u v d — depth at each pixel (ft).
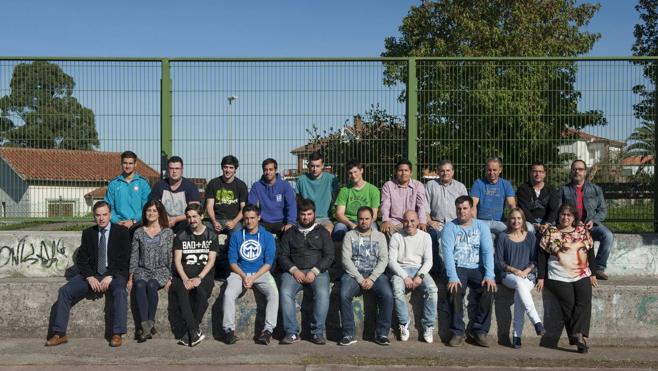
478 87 27.35
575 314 22.09
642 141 27.43
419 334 23.38
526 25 72.54
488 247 23.03
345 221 25.41
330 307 23.71
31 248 26.27
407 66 27.30
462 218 23.21
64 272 26.27
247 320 23.38
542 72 27.37
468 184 27.50
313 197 26.50
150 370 19.25
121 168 27.07
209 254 23.16
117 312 22.12
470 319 23.18
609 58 27.25
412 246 23.48
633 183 27.53
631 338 23.07
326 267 23.02
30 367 19.54
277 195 25.90
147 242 23.00
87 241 22.89
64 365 19.76
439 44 73.77
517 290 22.34
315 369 19.45
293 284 22.76
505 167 27.45
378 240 23.27
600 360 20.70
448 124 27.43
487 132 27.43
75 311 23.22
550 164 27.35
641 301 23.06
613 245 26.89
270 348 21.88
